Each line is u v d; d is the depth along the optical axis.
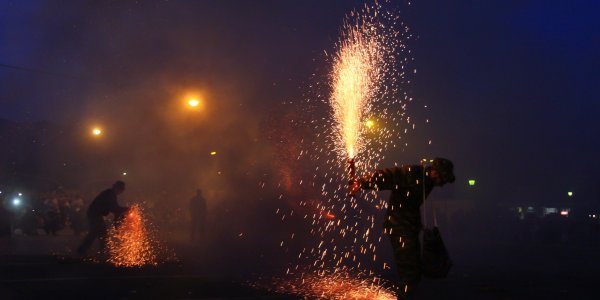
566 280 11.40
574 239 29.92
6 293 7.51
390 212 6.05
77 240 20.05
